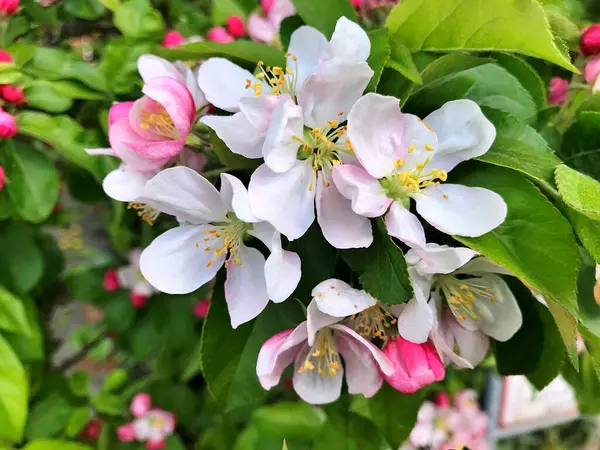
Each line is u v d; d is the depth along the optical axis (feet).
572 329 0.37
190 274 0.43
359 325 0.42
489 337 0.49
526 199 0.38
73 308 1.41
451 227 0.38
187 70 0.50
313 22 0.53
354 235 0.38
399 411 0.52
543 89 0.50
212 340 0.45
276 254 0.37
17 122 0.57
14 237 0.70
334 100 0.40
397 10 0.44
